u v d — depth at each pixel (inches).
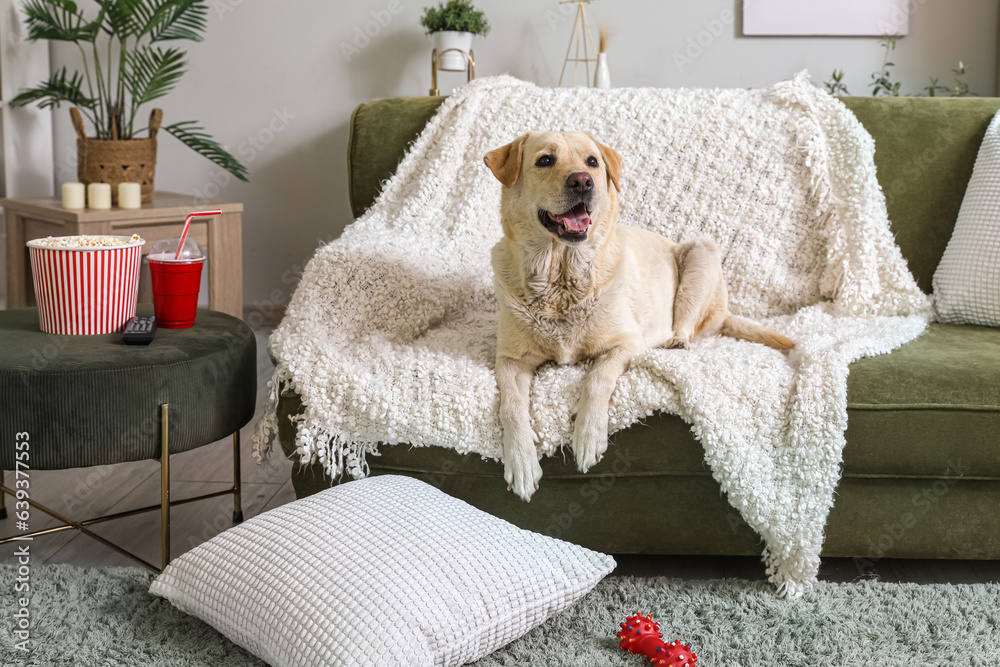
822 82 165.6
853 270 84.3
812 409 63.7
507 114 92.9
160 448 63.1
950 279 83.0
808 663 56.4
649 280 78.8
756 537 67.9
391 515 59.6
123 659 55.6
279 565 55.8
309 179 177.3
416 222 88.6
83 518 80.7
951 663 56.0
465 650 53.7
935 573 71.0
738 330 80.6
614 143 90.5
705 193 88.8
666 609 63.3
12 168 162.6
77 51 171.8
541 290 69.3
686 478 67.2
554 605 59.0
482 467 67.4
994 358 68.1
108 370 60.2
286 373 68.7
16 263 142.6
